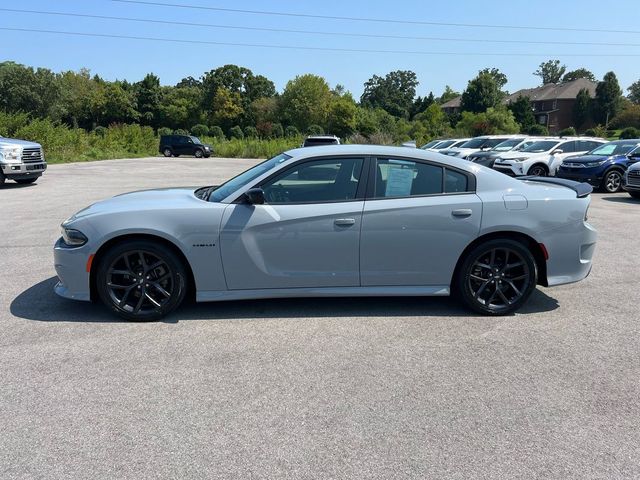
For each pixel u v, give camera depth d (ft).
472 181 15.39
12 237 26.32
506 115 185.16
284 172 15.01
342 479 8.23
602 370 12.11
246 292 14.96
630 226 30.81
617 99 247.50
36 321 14.82
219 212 14.55
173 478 8.21
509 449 9.07
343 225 14.69
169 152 138.00
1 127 96.22
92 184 55.88
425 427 9.70
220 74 284.82
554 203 15.37
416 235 14.93
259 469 8.45
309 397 10.75
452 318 15.38
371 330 14.38
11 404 10.37
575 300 17.21
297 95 264.11
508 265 15.46
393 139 144.05
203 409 10.25
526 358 12.71
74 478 8.18
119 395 10.75
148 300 14.79
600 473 8.44
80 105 252.83
